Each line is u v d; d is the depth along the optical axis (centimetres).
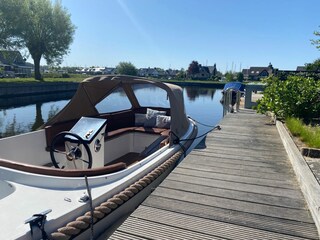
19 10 2311
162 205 238
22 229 178
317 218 202
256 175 311
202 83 4956
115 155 503
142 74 7250
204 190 270
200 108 1689
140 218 216
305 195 250
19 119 1267
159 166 338
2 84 1939
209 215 222
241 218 218
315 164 318
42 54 2800
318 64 1032
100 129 311
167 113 678
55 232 189
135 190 271
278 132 543
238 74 5534
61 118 444
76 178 243
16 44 2439
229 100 1009
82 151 308
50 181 236
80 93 466
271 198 253
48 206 208
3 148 346
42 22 2612
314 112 585
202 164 349
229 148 425
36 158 396
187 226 206
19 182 238
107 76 473
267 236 195
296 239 191
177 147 422
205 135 518
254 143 457
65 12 2755
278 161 362
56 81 2773
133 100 671
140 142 542
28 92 2216
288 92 595
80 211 212
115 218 251
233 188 275
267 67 6750
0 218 190
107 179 260
